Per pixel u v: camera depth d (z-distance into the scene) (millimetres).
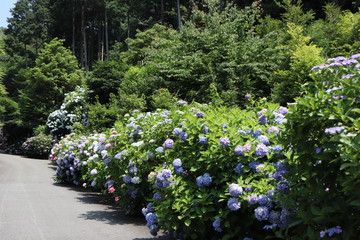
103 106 17484
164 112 6023
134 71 19078
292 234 2914
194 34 14102
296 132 2432
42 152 28500
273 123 4066
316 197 2324
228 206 3430
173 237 4852
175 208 4094
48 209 7039
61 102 35375
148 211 4875
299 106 2430
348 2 19344
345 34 12758
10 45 62312
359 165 1943
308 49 10648
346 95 2357
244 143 3807
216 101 5910
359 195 1970
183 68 13719
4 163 22453
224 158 3812
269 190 3275
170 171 4301
